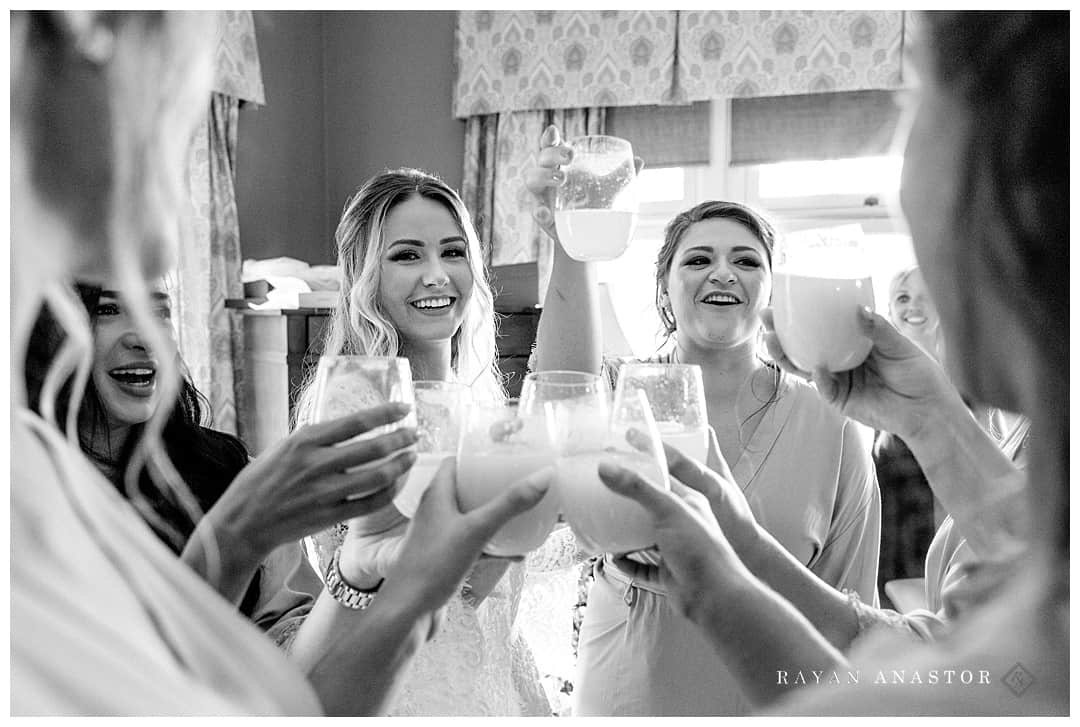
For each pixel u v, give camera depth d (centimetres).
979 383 46
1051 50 41
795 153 434
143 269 43
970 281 45
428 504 77
